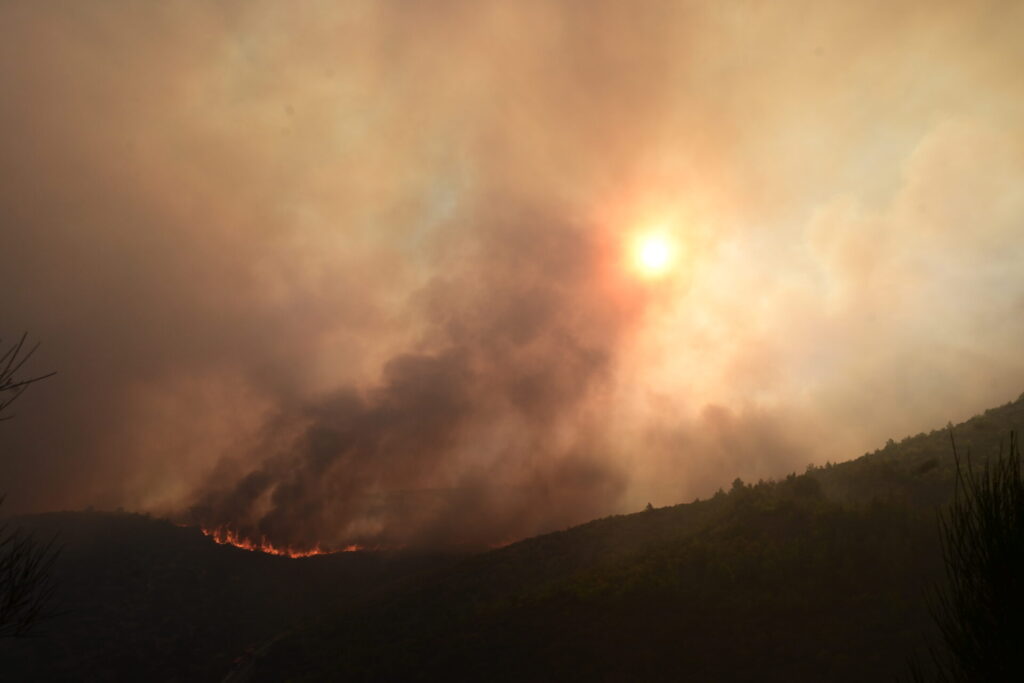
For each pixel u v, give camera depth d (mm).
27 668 70625
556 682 19000
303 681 28969
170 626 87938
